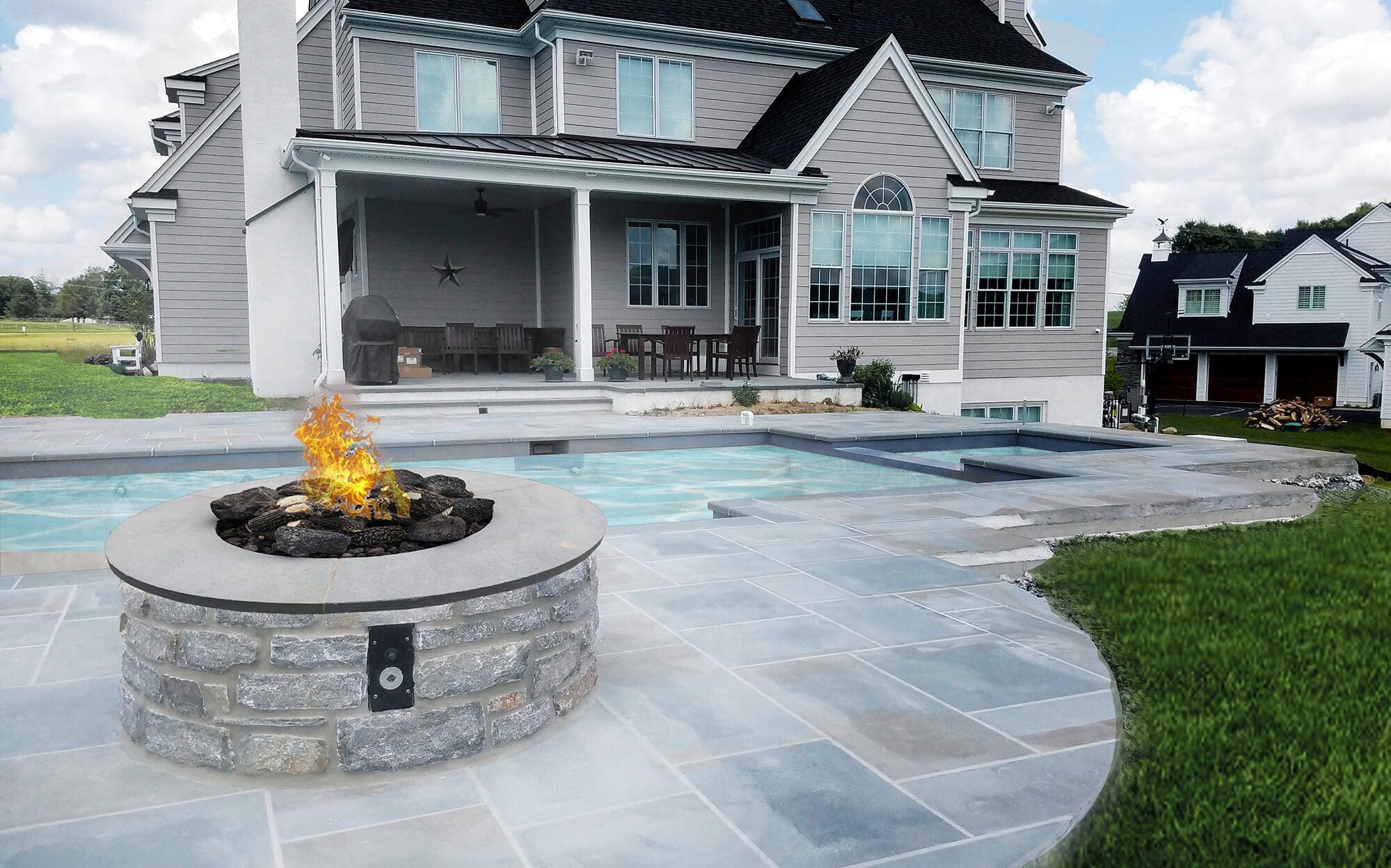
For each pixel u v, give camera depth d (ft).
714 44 53.78
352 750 8.82
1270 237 204.85
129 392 49.65
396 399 39.14
